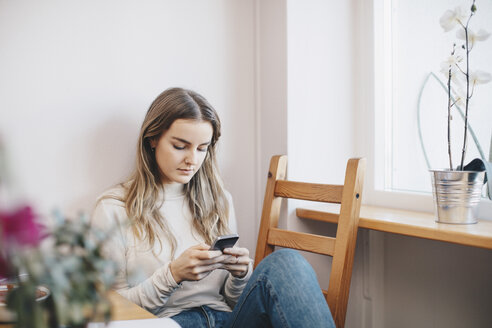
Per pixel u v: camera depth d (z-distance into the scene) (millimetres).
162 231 1261
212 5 1566
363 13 1689
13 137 1215
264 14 1627
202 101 1271
